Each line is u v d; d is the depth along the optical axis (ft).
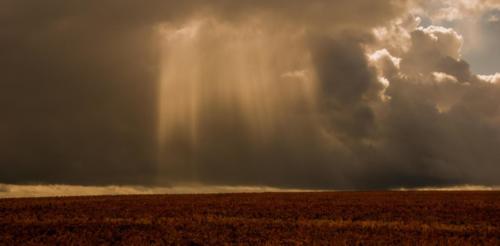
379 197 184.75
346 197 185.78
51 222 121.60
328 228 113.91
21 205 155.22
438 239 102.27
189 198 184.44
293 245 97.76
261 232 109.50
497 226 117.50
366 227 114.62
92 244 98.99
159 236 106.11
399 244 97.40
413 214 135.95
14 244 98.43
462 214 135.74
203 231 111.24
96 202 166.50
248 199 178.70
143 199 179.63
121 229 113.50
